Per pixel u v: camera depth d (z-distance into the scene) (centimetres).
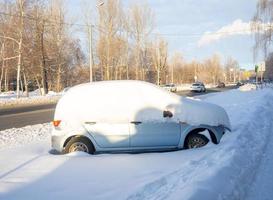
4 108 3450
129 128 988
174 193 603
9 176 773
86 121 992
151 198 593
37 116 2530
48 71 5938
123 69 7112
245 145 1024
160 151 1010
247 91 5038
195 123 1011
